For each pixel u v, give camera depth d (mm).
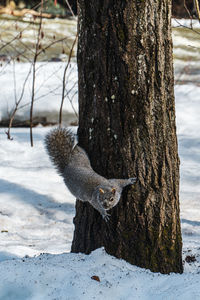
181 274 8336
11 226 14312
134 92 8297
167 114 8578
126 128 8398
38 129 24688
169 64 8492
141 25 8141
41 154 21062
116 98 8344
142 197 8570
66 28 42125
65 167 9461
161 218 8695
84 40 8562
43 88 28000
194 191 17578
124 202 8594
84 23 8477
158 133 8508
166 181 8672
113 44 8188
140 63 8242
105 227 8789
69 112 26062
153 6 8172
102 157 8703
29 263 8297
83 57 8648
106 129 8539
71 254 8945
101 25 8211
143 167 8508
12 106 26234
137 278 8016
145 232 8641
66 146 9695
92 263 8398
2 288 7574
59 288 7598
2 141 22203
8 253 11148
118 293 7645
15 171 18891
